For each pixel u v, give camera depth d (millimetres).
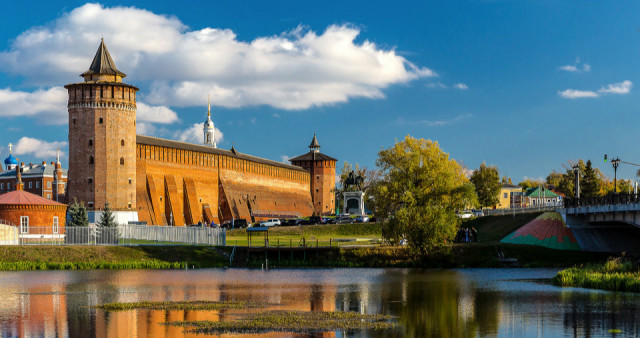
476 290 62750
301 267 87938
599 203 90562
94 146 133750
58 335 41812
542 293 60375
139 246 91312
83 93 134500
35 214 102562
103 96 134500
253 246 94500
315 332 42531
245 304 53688
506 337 41562
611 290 62375
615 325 45000
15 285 66125
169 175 156500
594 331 43156
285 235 123625
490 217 123875
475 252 91562
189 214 160250
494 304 53938
